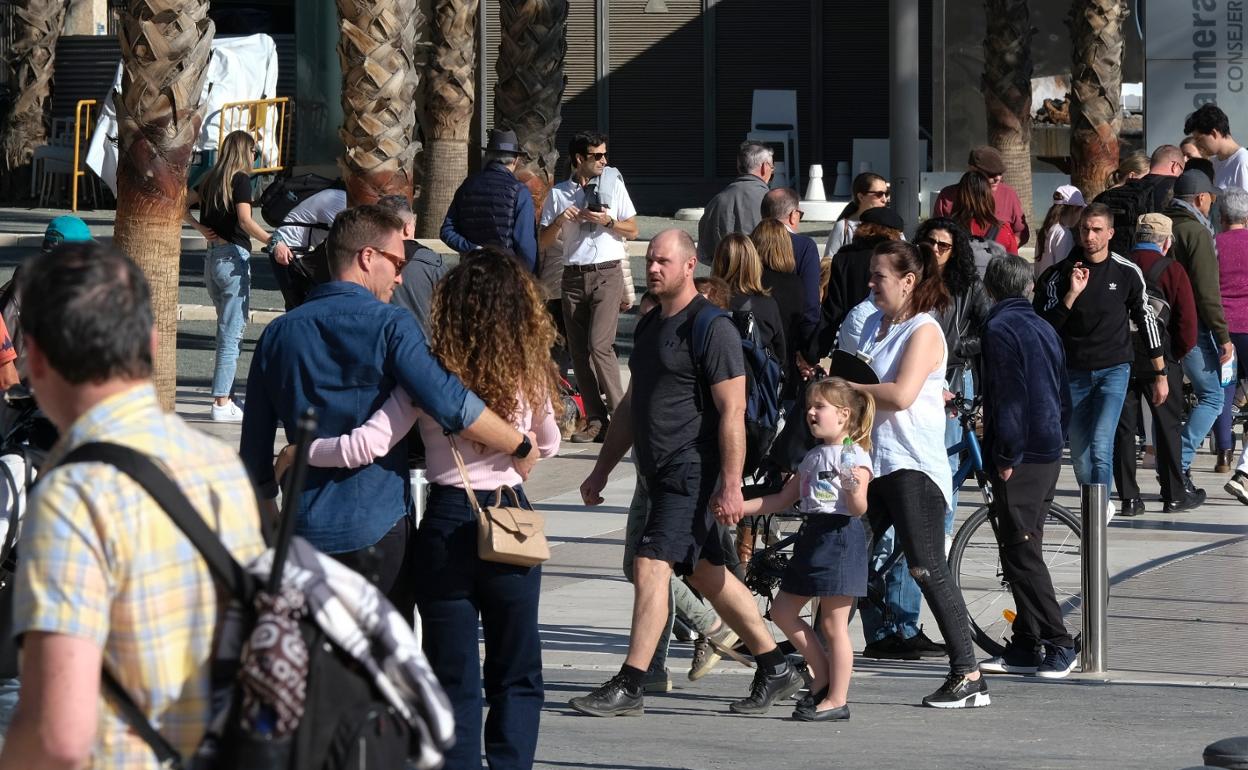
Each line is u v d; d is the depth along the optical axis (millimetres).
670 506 20312
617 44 108250
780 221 30531
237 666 8781
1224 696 22453
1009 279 23844
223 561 8789
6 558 16781
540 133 61875
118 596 8531
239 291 42156
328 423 15562
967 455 25938
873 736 20016
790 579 21031
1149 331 32781
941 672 24531
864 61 106312
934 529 21422
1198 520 34781
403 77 48750
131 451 8648
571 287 40875
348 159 48812
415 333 15609
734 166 108062
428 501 16344
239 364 53656
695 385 20125
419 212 71125
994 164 37125
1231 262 37688
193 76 36875
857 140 102750
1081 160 67000
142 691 8562
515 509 16047
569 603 27984
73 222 23203
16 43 95125
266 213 35250
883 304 21578
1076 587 28312
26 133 95312
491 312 15914
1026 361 23312
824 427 20562
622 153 108750
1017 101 71250
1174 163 38688
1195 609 27609
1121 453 35000
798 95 107062
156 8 36406
